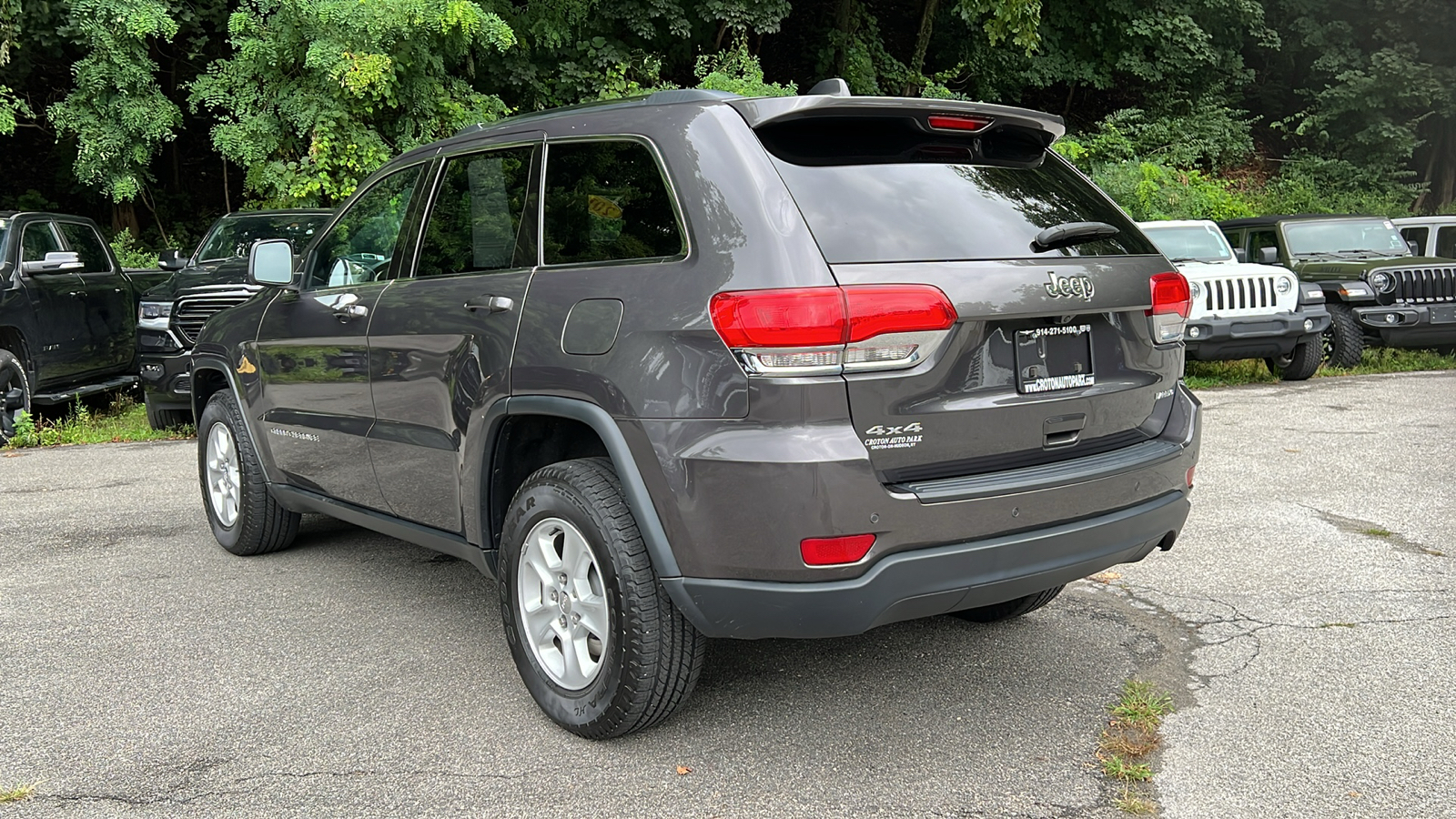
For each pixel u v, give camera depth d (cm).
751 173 287
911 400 278
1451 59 2441
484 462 345
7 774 298
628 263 306
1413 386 1063
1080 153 1972
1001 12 1816
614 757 308
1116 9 2288
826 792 287
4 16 1304
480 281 352
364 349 405
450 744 317
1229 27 2448
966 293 283
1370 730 319
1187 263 1126
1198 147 2244
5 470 748
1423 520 555
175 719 334
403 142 1348
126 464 763
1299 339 1086
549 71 1630
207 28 1611
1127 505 319
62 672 373
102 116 1334
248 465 500
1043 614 427
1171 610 430
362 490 427
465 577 486
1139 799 281
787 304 267
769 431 270
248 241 991
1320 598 440
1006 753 309
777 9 1656
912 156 309
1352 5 2517
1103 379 321
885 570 274
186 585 473
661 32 1745
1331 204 2278
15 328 880
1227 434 809
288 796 286
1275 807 276
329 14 1257
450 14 1296
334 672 373
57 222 1003
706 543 280
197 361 534
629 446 292
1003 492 286
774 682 362
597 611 314
